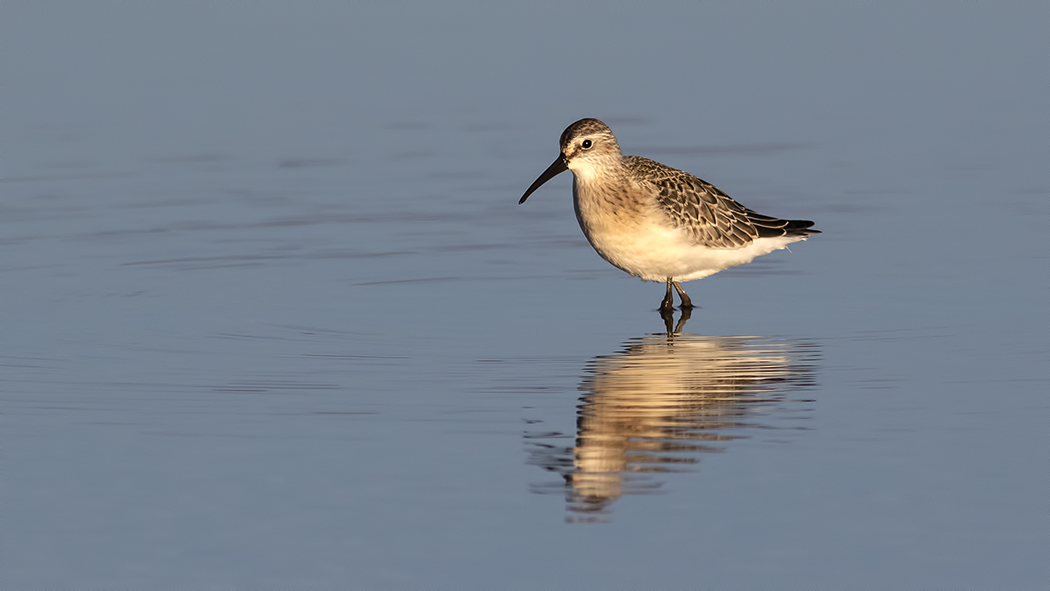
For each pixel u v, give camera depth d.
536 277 17.38
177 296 16.20
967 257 17.48
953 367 12.99
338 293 16.45
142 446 10.95
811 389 12.40
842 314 15.32
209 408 11.93
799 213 19.69
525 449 10.84
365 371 13.15
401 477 10.23
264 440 11.09
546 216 20.33
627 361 13.52
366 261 17.97
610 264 18.03
